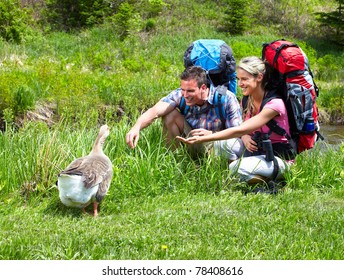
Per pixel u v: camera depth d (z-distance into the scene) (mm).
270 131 9734
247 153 10219
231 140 10211
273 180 9883
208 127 10258
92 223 7965
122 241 7277
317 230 7898
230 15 37812
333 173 10562
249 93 9719
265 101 9562
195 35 36750
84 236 7320
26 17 35250
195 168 10211
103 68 26078
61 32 37562
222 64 10484
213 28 38344
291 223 8078
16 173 10039
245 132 9414
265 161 9789
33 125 13914
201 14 40094
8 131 12820
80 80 20250
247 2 37656
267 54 9719
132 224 7992
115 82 21188
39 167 9727
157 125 11164
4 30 32188
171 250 7000
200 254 6938
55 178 9617
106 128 8852
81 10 39469
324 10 44312
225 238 7508
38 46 30875
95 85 20156
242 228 7820
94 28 36656
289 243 7359
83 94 18719
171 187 9867
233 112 10109
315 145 11891
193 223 8047
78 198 8180
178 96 10344
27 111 17109
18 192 9508
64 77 20641
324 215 8445
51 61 25047
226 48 10594
